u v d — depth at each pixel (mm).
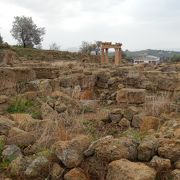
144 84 11820
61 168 4672
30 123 6449
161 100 8852
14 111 8266
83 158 4793
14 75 9539
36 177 4672
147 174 4031
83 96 11000
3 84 9148
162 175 4383
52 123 6484
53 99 8727
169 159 4605
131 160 4707
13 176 4730
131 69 15875
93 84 12461
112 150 4637
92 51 68688
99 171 4594
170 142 4844
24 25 63281
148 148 4699
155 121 7102
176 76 12969
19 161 4875
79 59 44750
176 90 10398
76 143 4852
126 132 6938
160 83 11641
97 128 7445
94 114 8555
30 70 10258
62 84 11562
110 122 7875
